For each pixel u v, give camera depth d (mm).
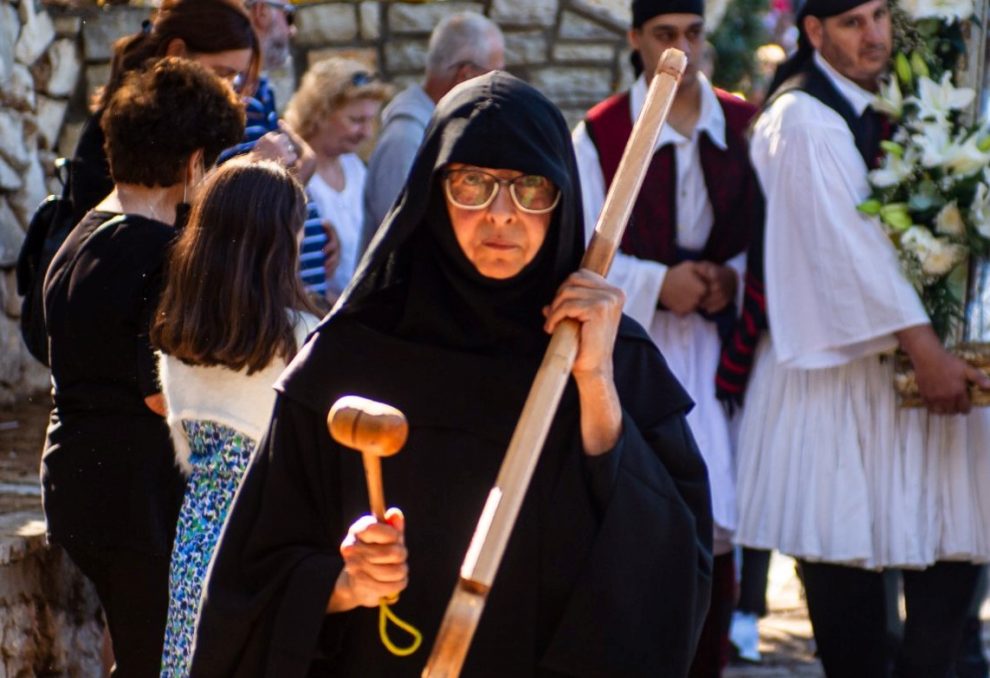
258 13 11000
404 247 5359
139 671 7727
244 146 9289
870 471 9211
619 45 17484
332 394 5250
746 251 10414
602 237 5176
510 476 4742
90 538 7559
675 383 5594
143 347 7367
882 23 9320
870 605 9297
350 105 11867
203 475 6914
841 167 9141
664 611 5227
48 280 7742
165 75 7754
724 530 10148
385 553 4754
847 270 9047
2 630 8844
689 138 10430
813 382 9359
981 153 8984
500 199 5105
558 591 5223
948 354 8930
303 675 5047
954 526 9203
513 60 17422
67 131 15914
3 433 12961
